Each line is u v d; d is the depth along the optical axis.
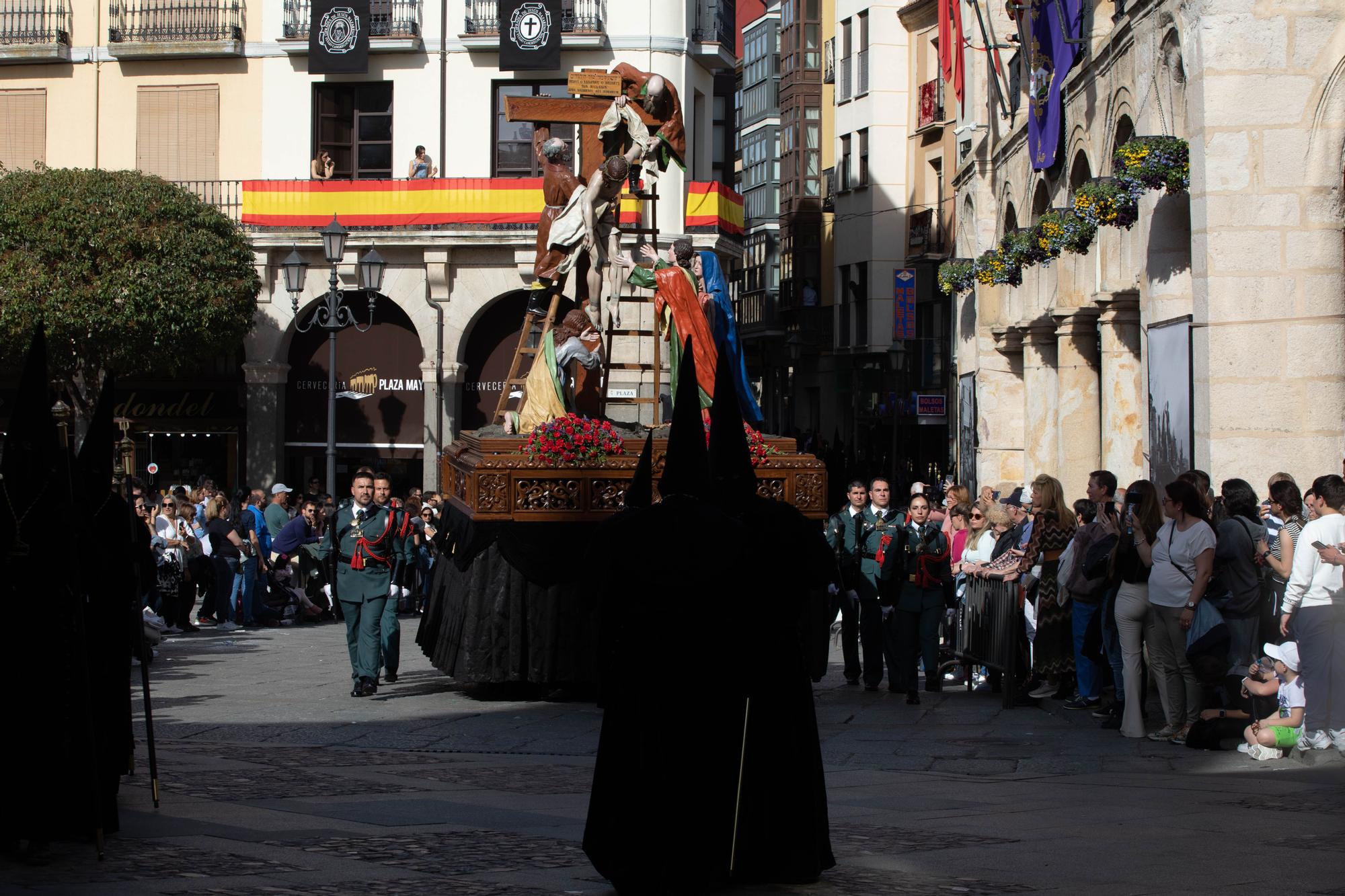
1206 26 14.80
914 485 15.74
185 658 18.84
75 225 33.03
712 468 6.88
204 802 8.55
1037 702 14.62
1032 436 26.66
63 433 7.32
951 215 45.88
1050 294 25.67
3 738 6.90
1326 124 14.74
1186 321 15.80
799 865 6.48
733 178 51.59
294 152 38.53
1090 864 6.93
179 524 22.30
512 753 11.75
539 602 14.12
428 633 15.96
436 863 6.80
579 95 16.77
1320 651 10.67
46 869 6.58
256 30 38.56
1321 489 11.04
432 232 36.53
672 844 6.39
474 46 37.75
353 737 12.41
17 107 39.31
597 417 15.93
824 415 55.50
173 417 38.09
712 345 15.17
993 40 28.69
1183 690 11.98
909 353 46.94
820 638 15.16
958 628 16.20
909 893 6.31
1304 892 6.32
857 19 52.06
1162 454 16.64
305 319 37.94
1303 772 10.46
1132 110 18.22
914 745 11.94
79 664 7.03
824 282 55.94
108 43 38.75
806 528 6.79
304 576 25.27
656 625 6.55
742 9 67.06
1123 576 12.30
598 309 16.27
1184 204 16.97
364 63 37.50
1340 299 14.81
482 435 15.59
